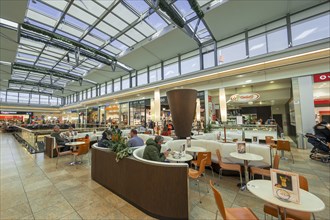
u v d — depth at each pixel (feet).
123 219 6.58
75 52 26.27
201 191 9.20
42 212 7.02
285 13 20.49
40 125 38.96
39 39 22.74
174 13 17.92
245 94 27.25
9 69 33.65
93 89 55.83
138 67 37.42
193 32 24.41
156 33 25.18
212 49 27.43
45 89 63.16
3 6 15.66
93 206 7.53
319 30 18.94
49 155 17.30
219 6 18.99
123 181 8.23
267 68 20.25
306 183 5.33
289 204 4.14
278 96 28.14
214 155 12.94
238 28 23.47
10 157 17.07
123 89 42.01
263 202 7.88
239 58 24.67
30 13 19.19
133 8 19.61
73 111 68.69
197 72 26.20
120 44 28.40
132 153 8.71
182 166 6.52
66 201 7.97
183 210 6.40
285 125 39.96
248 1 18.29
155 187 6.79
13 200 8.05
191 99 13.80
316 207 3.97
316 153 15.35
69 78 42.06
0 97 62.85
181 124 14.11
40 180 10.71
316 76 18.94
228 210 5.29
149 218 6.66
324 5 18.66
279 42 21.42
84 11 19.62
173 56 32.17
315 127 16.24
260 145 11.32
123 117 44.93
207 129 23.99
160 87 31.35
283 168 12.77
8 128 51.57
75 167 13.69
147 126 36.01
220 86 26.68
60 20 20.61
